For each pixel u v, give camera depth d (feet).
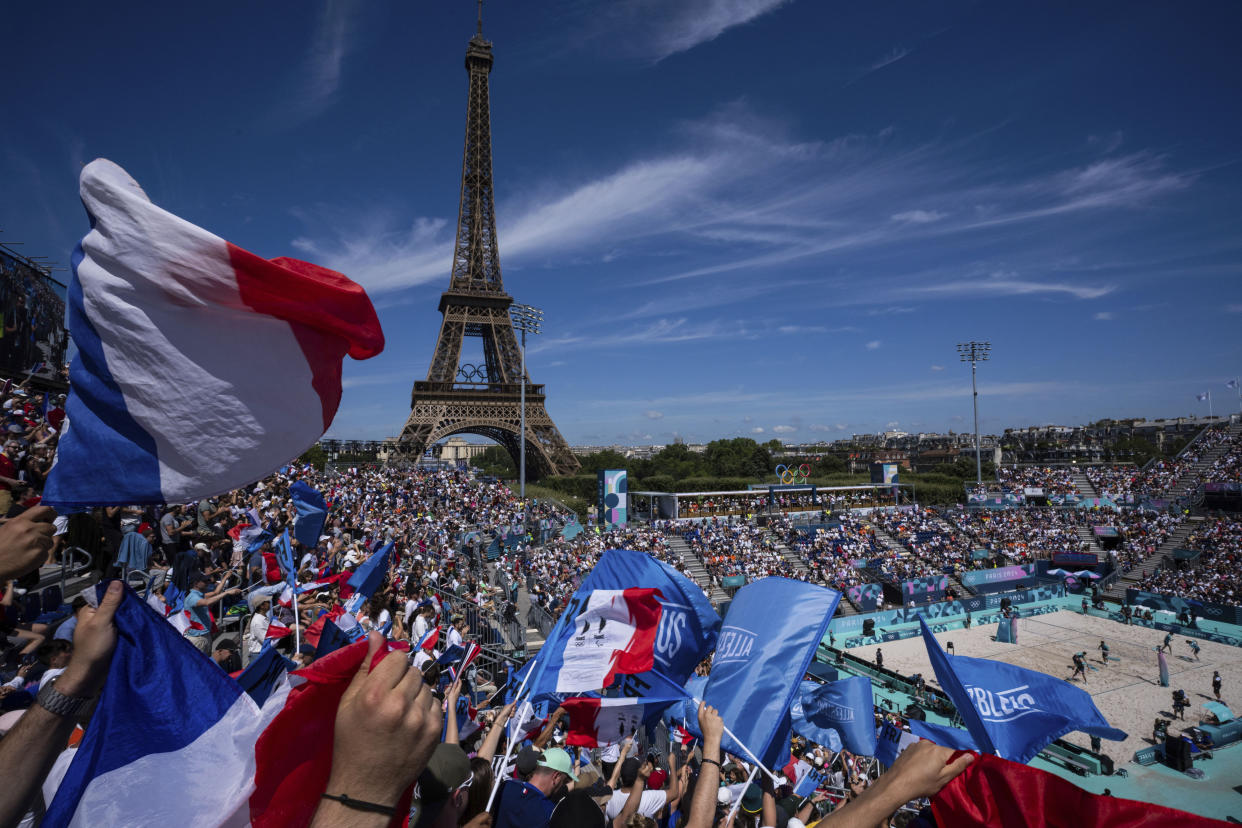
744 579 173.68
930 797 8.79
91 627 8.13
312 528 55.98
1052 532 227.20
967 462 383.65
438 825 11.18
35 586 38.68
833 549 200.13
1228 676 121.60
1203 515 239.30
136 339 10.30
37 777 7.34
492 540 145.18
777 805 28.43
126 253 10.18
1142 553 211.41
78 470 10.12
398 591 63.05
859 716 36.83
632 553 24.94
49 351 80.12
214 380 10.66
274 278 10.59
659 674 23.04
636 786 20.18
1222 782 82.79
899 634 150.41
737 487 286.87
